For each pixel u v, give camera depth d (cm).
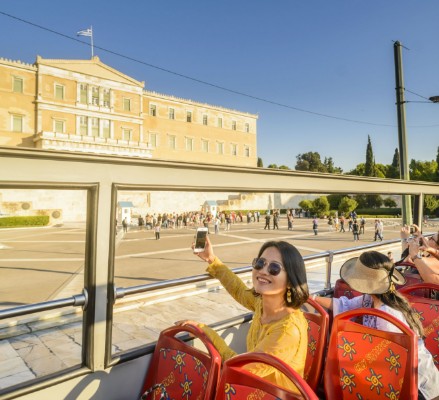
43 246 1708
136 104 4581
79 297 193
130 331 508
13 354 441
